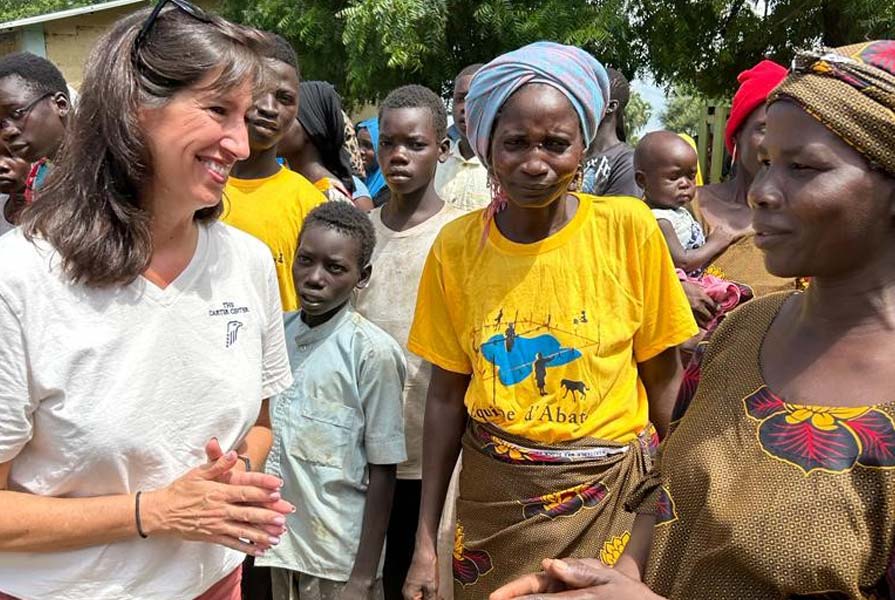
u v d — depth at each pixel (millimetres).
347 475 2752
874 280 1238
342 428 2756
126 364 1648
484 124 2131
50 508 1644
